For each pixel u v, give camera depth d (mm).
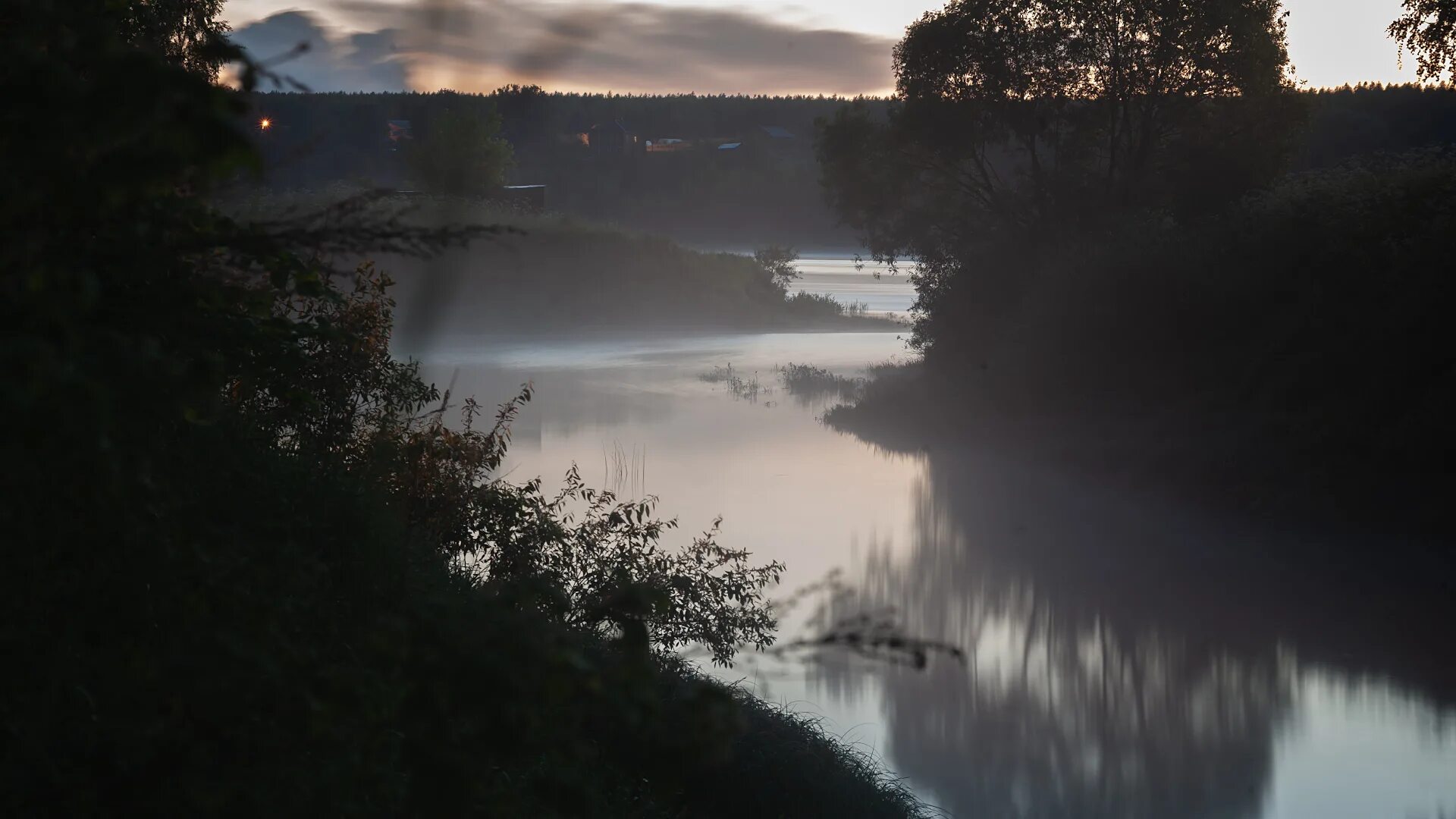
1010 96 39688
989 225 42281
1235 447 25250
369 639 2512
